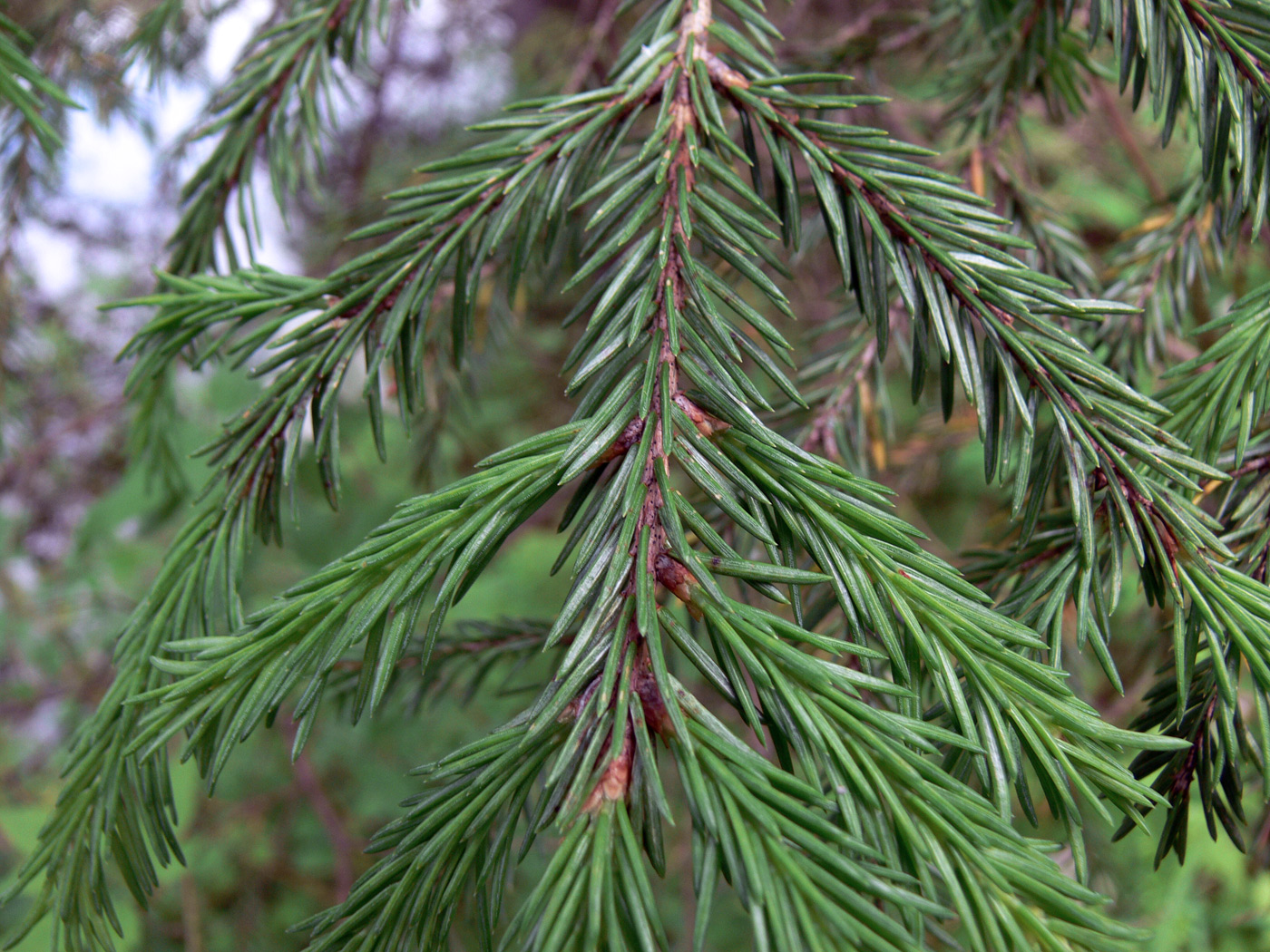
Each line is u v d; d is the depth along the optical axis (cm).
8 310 64
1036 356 26
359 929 22
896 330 40
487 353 58
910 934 21
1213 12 28
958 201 27
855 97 26
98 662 99
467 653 42
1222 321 28
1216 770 25
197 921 87
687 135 26
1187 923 71
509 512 23
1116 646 67
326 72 35
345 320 28
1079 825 22
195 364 31
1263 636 24
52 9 52
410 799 23
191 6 52
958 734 23
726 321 25
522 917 20
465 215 27
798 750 22
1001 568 30
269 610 24
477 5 124
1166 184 93
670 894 88
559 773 21
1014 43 38
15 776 86
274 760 107
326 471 29
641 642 22
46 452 96
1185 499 26
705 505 39
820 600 33
